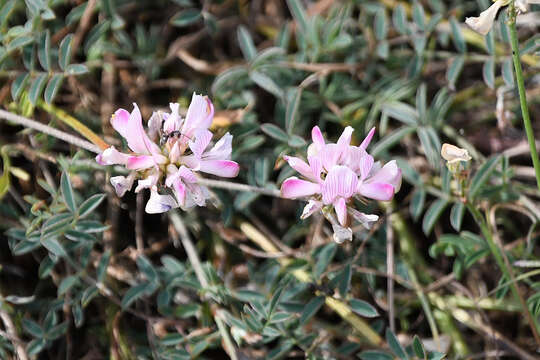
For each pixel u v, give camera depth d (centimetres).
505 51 43
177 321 40
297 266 40
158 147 36
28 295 42
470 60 43
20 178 42
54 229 38
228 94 43
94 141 40
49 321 39
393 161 36
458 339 41
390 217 42
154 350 40
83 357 41
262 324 39
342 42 43
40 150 41
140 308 41
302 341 39
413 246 43
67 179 38
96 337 41
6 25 41
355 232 42
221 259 42
